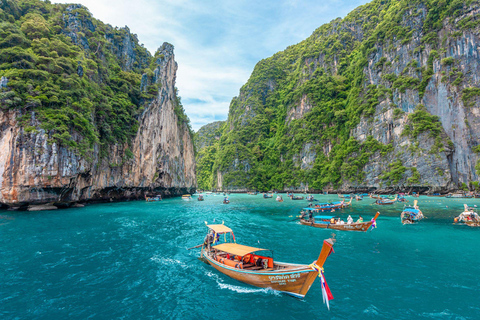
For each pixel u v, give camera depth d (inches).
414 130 3479.3
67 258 757.3
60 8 2568.9
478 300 518.0
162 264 732.7
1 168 1505.9
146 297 535.2
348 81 5580.7
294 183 5531.5
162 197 3435.0
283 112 6963.6
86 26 2701.8
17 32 1812.3
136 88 2898.6
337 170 4598.9
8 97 1509.6
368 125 4259.4
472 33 3280.0
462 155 3157.0
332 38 6471.5
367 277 642.2
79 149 1774.1
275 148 6520.7
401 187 3474.4
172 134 3661.4
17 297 516.4
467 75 3267.7
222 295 547.8
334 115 5206.7
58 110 1681.8
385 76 4168.3
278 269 574.6
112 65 2844.5
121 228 1206.9
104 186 2269.9
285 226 1343.5
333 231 1200.2
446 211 1802.4
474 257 792.3
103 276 637.3
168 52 3786.9
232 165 6702.8
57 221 1327.5
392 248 900.0
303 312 477.1
